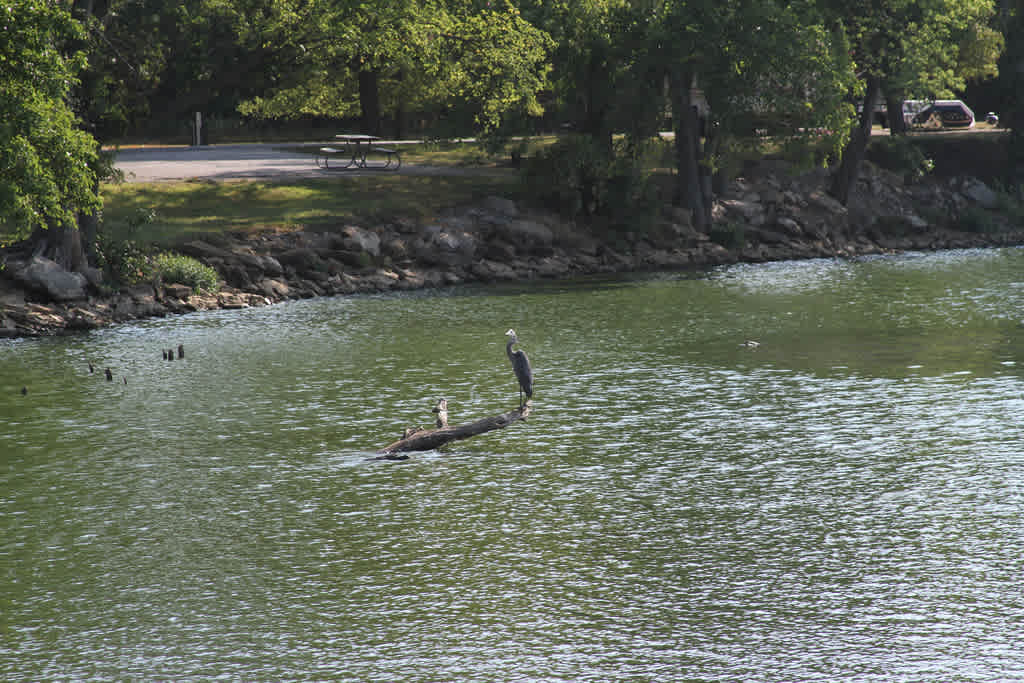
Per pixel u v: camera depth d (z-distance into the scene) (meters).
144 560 29.19
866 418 41.62
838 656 23.45
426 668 23.31
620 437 39.84
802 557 28.66
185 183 89.31
